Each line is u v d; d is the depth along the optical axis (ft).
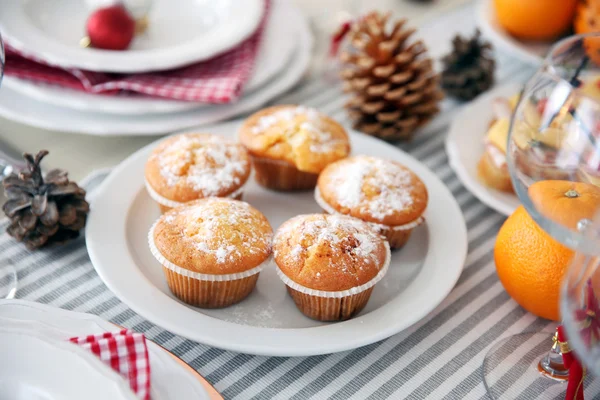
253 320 1.59
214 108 2.08
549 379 1.51
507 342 1.58
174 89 2.03
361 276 1.55
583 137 1.42
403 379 1.51
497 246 1.63
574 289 1.33
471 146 1.99
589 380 1.50
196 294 1.59
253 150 1.88
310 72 2.35
